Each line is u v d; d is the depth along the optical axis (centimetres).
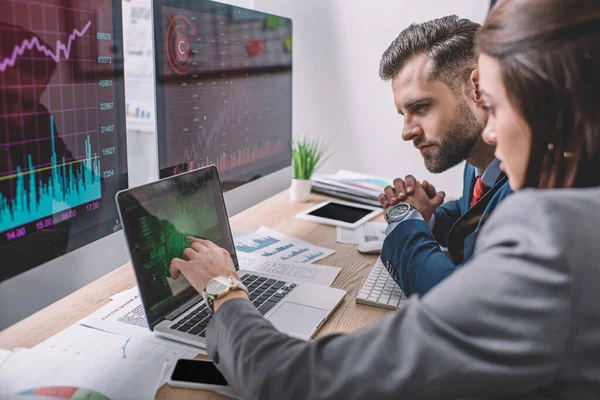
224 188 136
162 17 107
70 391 69
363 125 240
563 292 45
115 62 93
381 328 54
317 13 234
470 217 116
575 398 48
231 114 135
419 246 105
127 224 84
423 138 118
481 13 213
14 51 73
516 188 59
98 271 93
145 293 86
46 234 81
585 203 49
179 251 93
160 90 110
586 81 49
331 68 238
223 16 127
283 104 163
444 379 48
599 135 50
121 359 78
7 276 75
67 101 83
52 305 96
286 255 128
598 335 46
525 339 46
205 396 71
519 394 52
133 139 240
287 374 57
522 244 48
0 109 72
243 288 78
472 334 48
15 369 73
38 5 76
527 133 54
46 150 80
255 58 144
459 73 111
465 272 51
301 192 180
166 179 96
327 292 104
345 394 52
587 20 49
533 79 51
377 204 178
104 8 89
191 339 83
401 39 117
